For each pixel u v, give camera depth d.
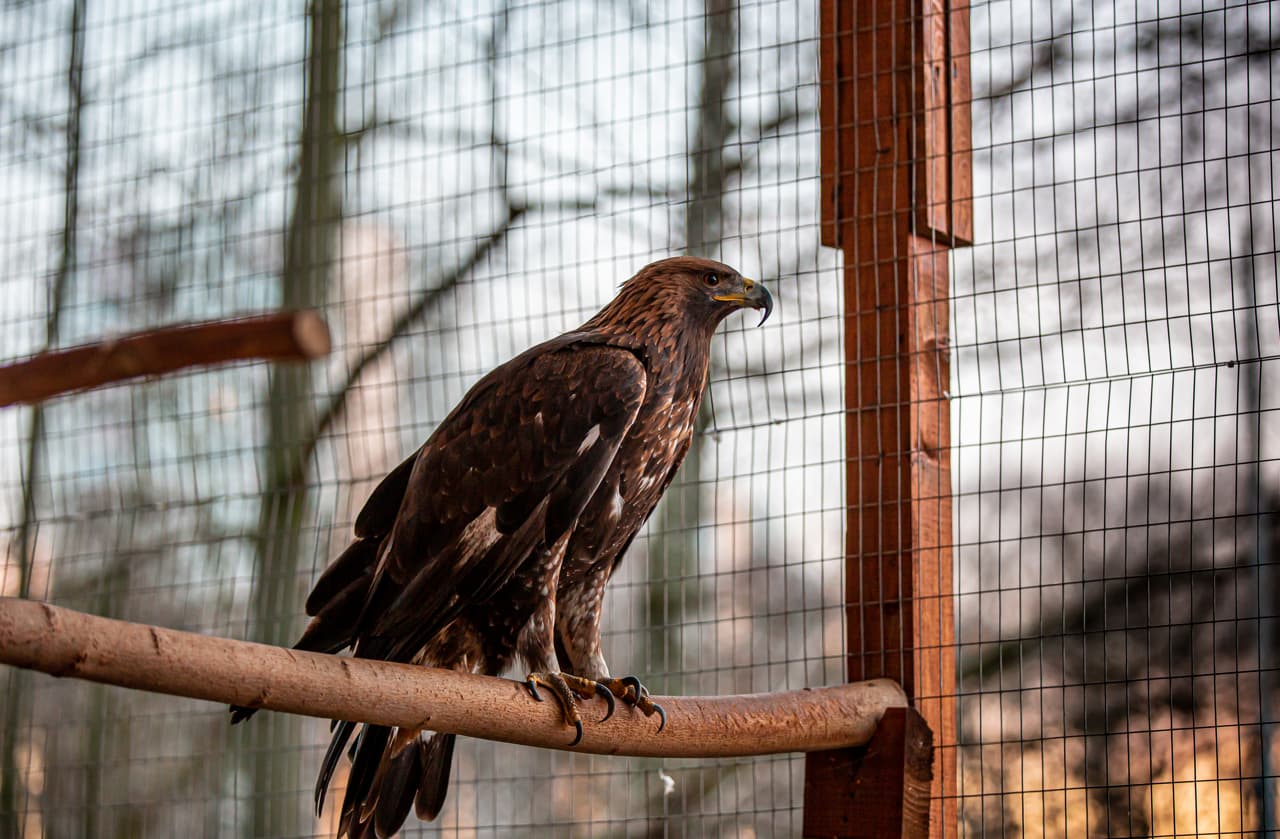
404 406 8.21
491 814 10.14
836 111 4.75
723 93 9.19
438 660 4.45
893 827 4.23
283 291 8.86
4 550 6.89
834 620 9.97
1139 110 4.93
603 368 4.45
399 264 8.84
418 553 4.25
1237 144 5.26
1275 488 8.19
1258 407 5.45
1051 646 8.82
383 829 4.30
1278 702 8.07
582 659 4.66
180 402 8.40
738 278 4.84
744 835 9.90
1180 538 8.62
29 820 9.65
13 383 1.53
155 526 8.55
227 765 11.04
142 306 7.94
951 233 4.64
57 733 10.04
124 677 2.54
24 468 7.49
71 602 8.88
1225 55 4.75
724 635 10.14
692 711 4.06
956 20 4.80
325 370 10.03
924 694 4.40
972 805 8.27
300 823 10.87
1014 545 8.99
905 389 4.50
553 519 4.31
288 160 8.62
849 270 4.64
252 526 9.24
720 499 8.08
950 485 4.59
